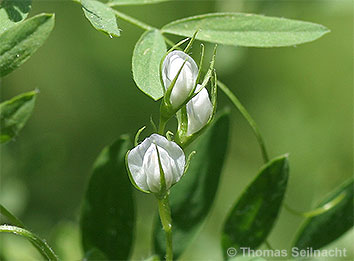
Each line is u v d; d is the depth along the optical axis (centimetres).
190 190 11
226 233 11
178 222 11
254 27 10
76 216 18
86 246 11
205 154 11
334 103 19
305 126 19
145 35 10
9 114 10
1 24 10
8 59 9
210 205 11
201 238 16
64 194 18
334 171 18
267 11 15
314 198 17
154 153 9
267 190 11
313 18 18
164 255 11
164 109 9
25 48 9
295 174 18
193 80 9
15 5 10
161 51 10
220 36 10
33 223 17
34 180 16
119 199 11
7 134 10
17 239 14
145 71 10
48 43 19
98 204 11
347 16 19
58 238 15
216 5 16
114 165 11
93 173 11
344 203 12
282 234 17
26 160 16
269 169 11
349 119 19
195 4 17
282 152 19
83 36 19
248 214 11
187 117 9
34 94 10
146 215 18
